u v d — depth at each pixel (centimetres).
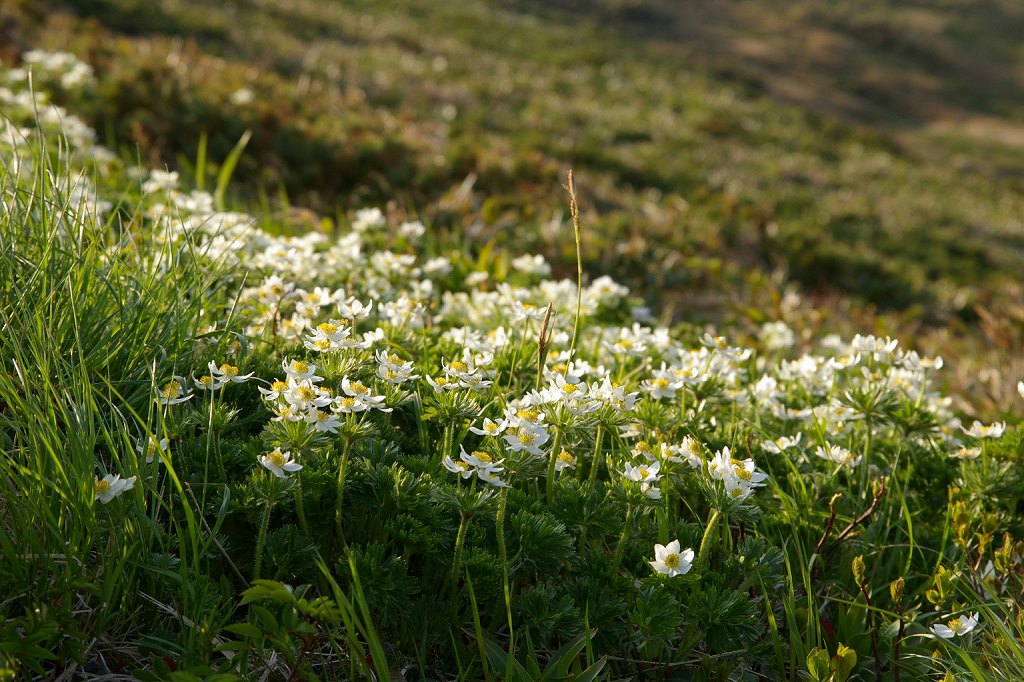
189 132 283
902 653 105
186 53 437
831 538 114
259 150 289
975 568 111
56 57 297
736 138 740
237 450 102
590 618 99
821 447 122
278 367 112
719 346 122
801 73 1497
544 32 1126
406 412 117
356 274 141
